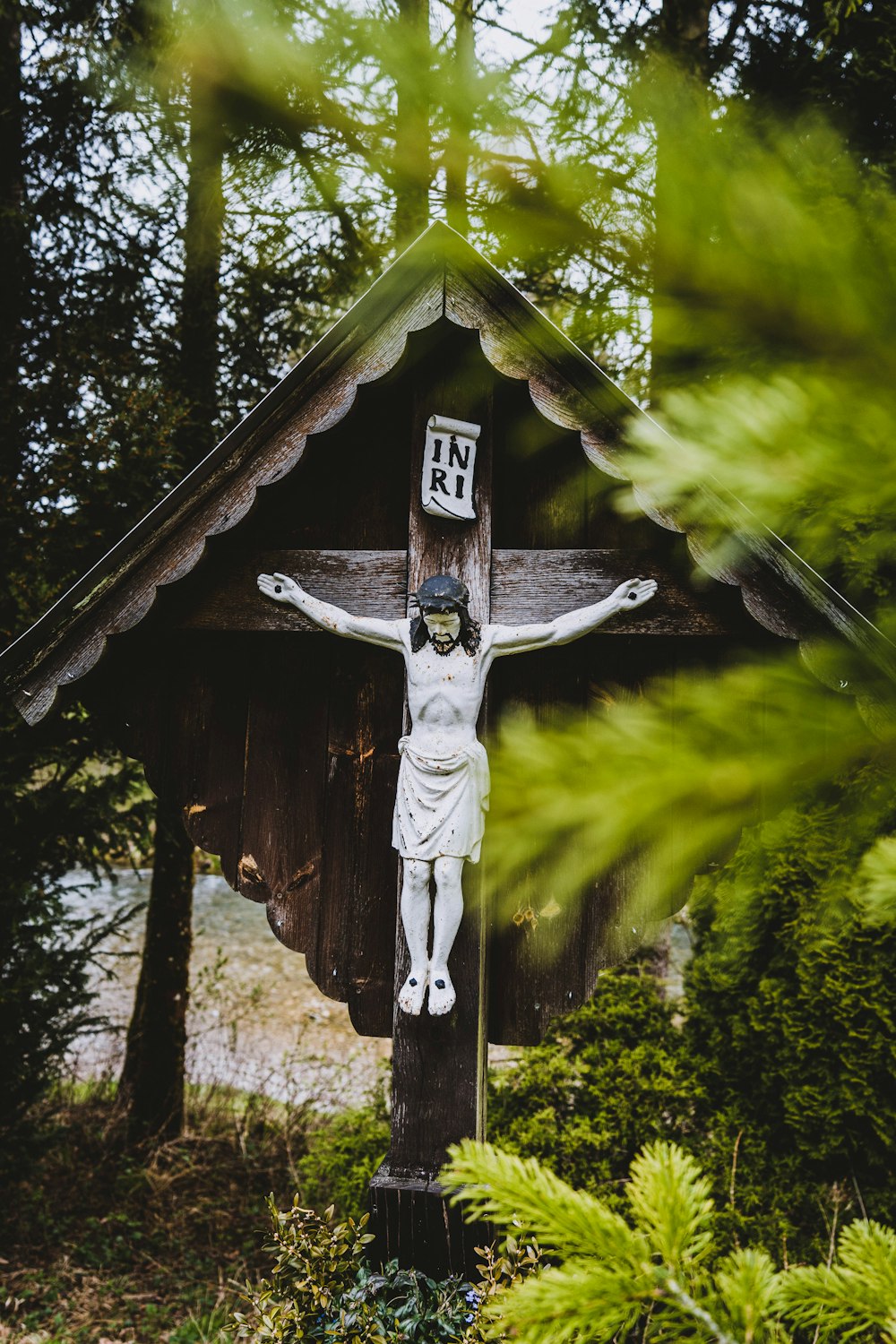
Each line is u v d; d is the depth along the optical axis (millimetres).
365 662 3066
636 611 2816
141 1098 6383
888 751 1199
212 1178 5926
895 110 1525
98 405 5496
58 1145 5984
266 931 10773
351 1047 7812
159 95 1498
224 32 1034
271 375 6039
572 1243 816
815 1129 3963
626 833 1220
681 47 2016
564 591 2859
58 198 5633
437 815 2678
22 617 4887
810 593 2504
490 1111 4484
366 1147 4762
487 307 2721
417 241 2635
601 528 2920
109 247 5832
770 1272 817
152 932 6586
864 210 897
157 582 2926
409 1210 2619
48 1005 5227
